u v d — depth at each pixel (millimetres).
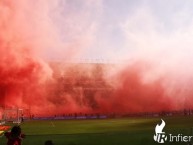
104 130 12727
